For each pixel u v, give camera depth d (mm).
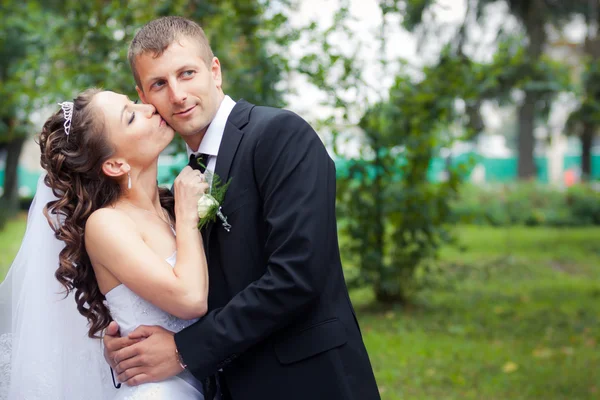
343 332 2174
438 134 7121
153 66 2184
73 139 2213
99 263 2213
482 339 6172
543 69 8867
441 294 8508
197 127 2234
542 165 37719
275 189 2102
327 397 2100
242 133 2213
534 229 16859
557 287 9055
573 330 6488
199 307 2111
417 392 4645
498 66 7258
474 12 17609
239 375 2178
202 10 5348
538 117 22344
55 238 2318
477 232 16016
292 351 2131
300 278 2020
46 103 6223
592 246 13273
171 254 2262
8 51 10008
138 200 2311
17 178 18484
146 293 2125
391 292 7473
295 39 5781
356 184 7270
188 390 2242
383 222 7211
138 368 2143
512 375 5004
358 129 6859
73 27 5879
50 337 2291
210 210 2141
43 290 2297
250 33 5590
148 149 2252
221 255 2191
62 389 2311
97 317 2281
